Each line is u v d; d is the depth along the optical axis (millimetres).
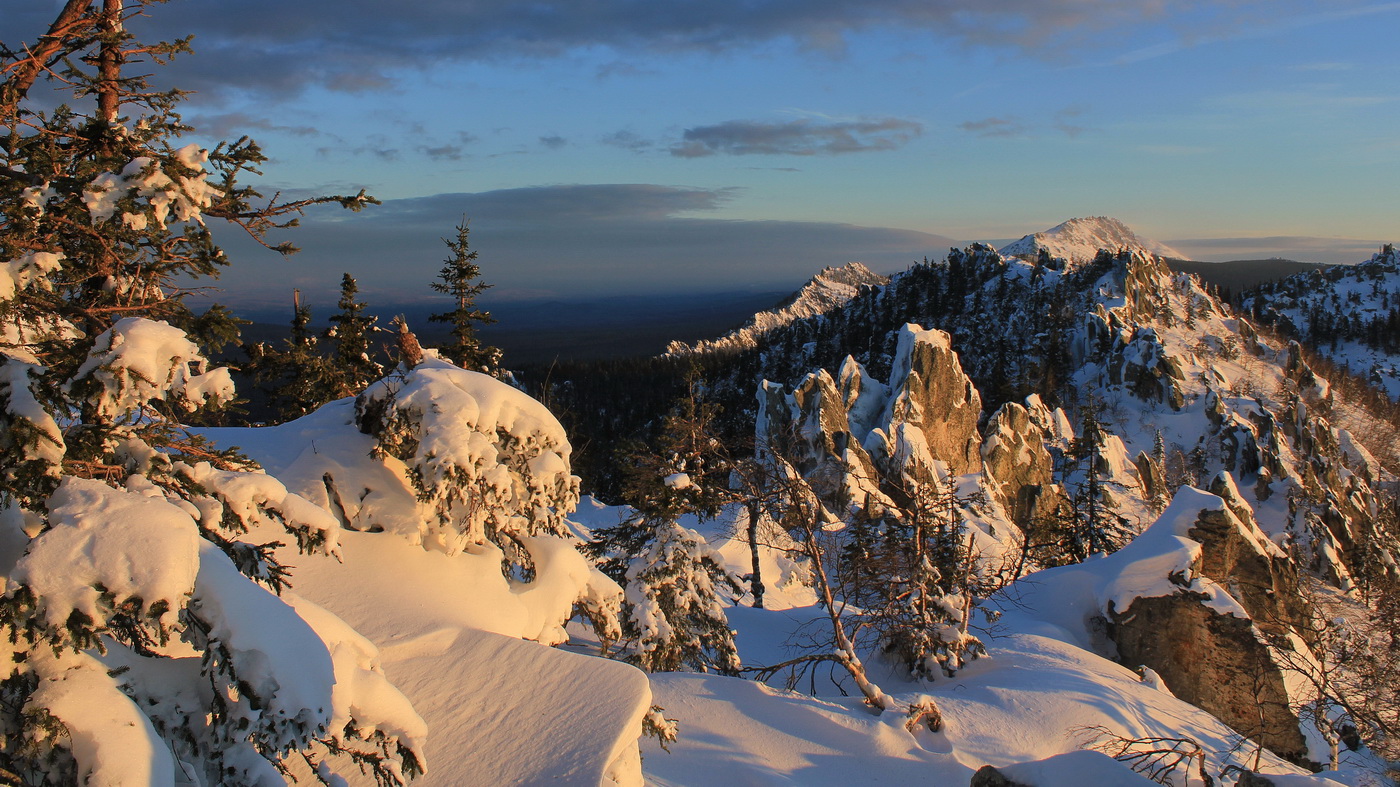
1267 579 31562
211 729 6445
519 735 8797
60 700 5688
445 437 11984
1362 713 25344
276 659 6023
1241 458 113375
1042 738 19234
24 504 6512
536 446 13117
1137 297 170750
